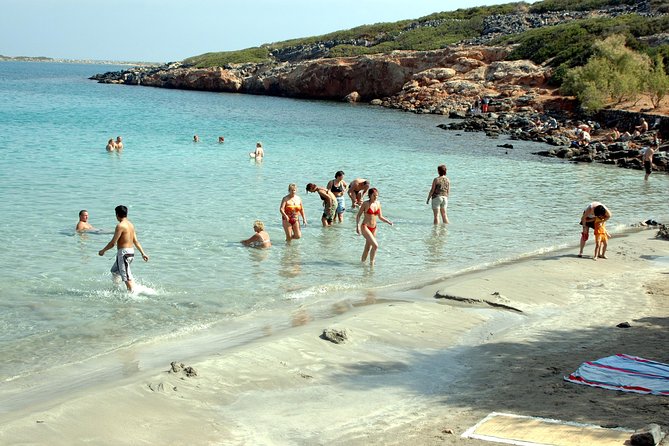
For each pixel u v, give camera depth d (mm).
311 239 18062
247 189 25016
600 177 31609
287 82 100250
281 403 8359
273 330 11203
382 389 8867
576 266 15734
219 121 56062
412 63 86938
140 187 24594
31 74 184500
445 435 7320
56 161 30219
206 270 14852
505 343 10742
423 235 18875
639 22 75125
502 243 18234
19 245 16266
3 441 6832
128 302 12570
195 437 7340
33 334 10852
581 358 9992
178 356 9992
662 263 16297
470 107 67750
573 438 6949
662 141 42719
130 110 65312
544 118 57375
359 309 12406
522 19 101875
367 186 22109
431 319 11805
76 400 7871
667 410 7812
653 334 11117
